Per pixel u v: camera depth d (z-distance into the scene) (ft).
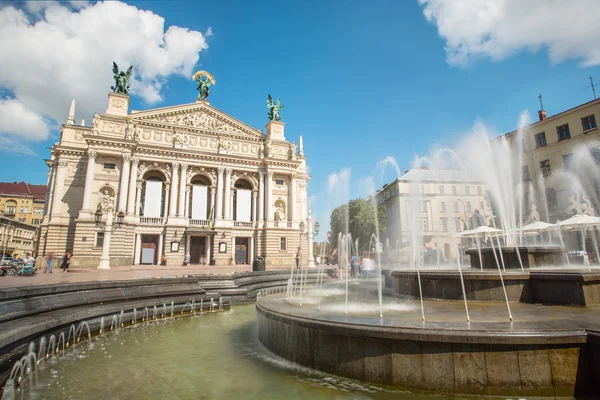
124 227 150.41
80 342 37.09
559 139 132.87
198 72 194.39
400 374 21.43
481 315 26.89
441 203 192.75
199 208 173.68
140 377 26.32
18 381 25.59
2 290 31.60
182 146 171.63
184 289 59.62
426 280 39.50
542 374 19.72
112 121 157.38
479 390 19.98
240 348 34.32
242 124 190.80
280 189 193.26
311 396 21.95
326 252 242.37
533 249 43.70
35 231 339.16
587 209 122.31
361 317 25.96
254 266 102.22
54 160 173.17
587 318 24.26
